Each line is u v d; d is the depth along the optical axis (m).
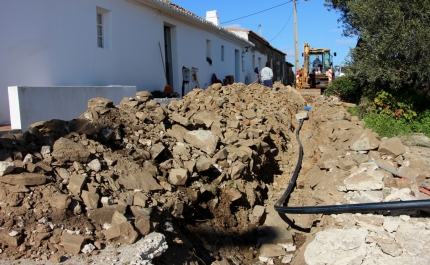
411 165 5.98
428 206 4.30
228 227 5.57
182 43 14.45
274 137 9.70
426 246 4.13
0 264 3.17
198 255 4.60
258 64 27.47
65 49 8.84
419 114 11.25
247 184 6.39
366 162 6.10
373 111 11.38
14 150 4.34
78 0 9.18
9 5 7.55
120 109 6.40
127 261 3.32
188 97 9.69
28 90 6.80
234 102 9.84
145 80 12.10
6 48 7.54
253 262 5.20
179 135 6.51
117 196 4.29
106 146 5.27
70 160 4.46
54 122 5.09
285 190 7.16
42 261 3.27
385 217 4.68
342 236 4.48
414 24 9.89
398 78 10.36
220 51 18.69
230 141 7.20
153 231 3.93
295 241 5.75
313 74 25.80
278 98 13.59
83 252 3.43
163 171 5.36
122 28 10.88
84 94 8.15
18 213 3.63
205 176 5.92
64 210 3.77
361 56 11.20
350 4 11.42
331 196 5.63
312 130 11.37
